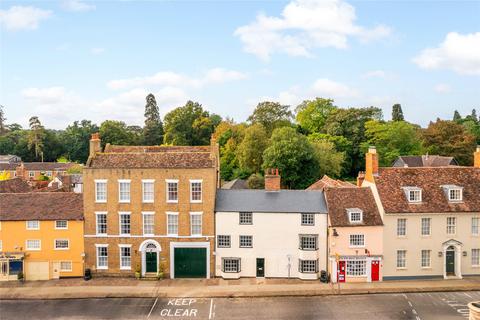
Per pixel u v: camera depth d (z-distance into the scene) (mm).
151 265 41562
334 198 41406
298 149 66750
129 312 33250
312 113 100000
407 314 32312
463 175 43750
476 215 40906
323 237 40438
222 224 41031
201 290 37562
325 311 33031
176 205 41156
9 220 40906
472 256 41031
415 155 85500
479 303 20938
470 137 87812
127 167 41281
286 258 40719
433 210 40281
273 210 40719
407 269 40344
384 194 41094
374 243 40000
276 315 32344
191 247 41156
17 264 41094
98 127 147875
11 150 142625
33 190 60438
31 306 34594
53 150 136625
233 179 80688
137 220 41281
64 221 41281
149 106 135875
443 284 38625
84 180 41312
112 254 41375
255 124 85250
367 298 35781
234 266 41062
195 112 112750
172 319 31828
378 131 84188
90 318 32125
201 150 60188
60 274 41375
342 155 77250
